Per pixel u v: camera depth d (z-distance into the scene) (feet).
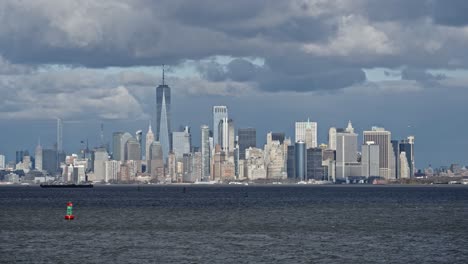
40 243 417.49
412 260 343.05
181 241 428.56
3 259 347.15
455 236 458.09
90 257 354.13
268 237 454.40
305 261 340.39
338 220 612.29
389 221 597.11
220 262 337.52
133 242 422.82
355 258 350.23
